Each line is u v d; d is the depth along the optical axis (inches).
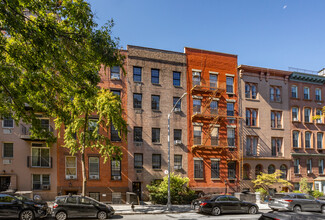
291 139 1350.9
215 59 1270.9
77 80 490.0
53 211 644.1
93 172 1040.8
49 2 442.9
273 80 1360.7
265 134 1309.1
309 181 1352.1
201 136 1206.9
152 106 1150.3
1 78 475.2
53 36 424.2
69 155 1023.0
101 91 839.7
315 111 1422.2
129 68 1131.3
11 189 920.3
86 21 456.4
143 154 1105.4
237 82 1295.5
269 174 1199.6
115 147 844.0
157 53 1181.7
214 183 1190.9
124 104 1106.1
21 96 507.5
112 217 711.7
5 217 595.2
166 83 1179.9
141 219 681.0
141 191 1083.9
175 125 1167.6
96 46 461.4
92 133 830.5
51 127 995.9
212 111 1222.9
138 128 1117.7
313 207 818.8
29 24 412.8
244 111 1285.7
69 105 590.6
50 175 998.4
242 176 1235.2
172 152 1147.3
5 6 389.7
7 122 984.9
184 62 1219.9
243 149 1258.6
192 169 1166.3
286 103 1369.3
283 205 809.5
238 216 738.8
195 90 1219.2
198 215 752.3
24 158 983.6
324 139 1418.6
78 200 671.1
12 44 467.5
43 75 509.0
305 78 1406.3
